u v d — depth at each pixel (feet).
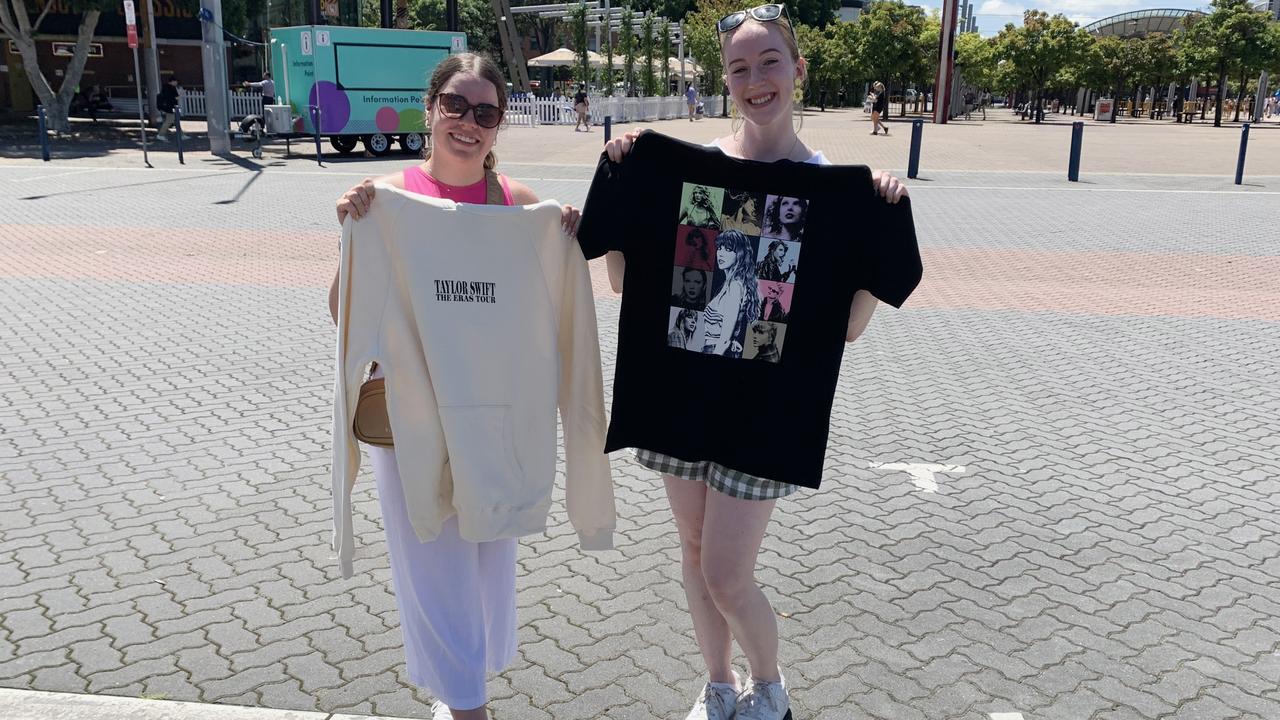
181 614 11.52
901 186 7.92
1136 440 18.44
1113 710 9.96
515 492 8.35
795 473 8.26
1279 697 10.25
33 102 118.32
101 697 9.72
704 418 8.31
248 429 18.01
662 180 8.16
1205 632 11.57
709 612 9.17
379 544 13.50
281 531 13.85
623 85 154.40
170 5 117.60
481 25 214.48
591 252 8.19
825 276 8.09
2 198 48.11
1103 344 25.68
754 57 8.00
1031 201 52.49
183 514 14.34
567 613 11.82
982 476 16.55
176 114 65.46
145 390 20.17
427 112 8.53
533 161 69.31
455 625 8.35
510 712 9.78
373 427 8.27
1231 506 15.40
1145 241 40.83
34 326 25.08
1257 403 20.79
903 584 12.68
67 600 11.78
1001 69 197.26
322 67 69.67
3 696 9.68
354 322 7.98
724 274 8.20
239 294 29.32
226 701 9.81
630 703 9.98
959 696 10.18
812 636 11.35
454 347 8.04
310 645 10.91
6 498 14.75
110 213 44.19
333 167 65.82
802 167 7.93
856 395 21.12
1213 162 75.87
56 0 112.47
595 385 8.75
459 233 8.00
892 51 172.14
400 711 9.70
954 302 30.50
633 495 15.67
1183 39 170.40
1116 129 137.08
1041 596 12.40
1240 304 30.35
